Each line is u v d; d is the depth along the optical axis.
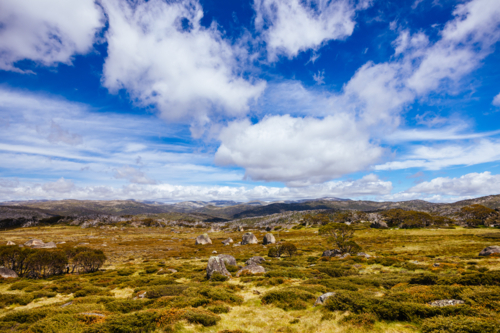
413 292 15.47
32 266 36.16
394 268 34.06
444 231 93.00
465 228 102.44
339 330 11.77
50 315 14.71
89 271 41.75
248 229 176.38
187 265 45.72
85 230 161.88
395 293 15.43
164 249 74.56
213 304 17.47
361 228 121.25
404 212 133.00
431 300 13.93
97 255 42.28
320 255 56.00
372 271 32.34
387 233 97.75
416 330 10.86
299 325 13.12
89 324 12.56
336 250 53.34
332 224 57.94
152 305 17.30
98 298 20.23
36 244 76.06
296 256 54.78
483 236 71.56
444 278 18.52
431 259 39.62
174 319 13.29
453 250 49.41
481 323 9.60
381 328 11.37
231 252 65.38
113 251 69.06
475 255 41.00
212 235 139.12
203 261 51.47
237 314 15.88
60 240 102.81
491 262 31.72
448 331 9.72
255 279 27.31
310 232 119.69
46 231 155.00
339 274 29.81
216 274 29.03
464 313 11.34
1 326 12.73
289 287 20.95
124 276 36.59
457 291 14.48
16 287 28.30
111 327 11.78
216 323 13.95
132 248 76.38
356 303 13.68
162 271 38.81
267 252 63.91
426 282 19.36
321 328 12.32
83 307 16.41
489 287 15.10
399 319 12.20
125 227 186.88
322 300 15.92
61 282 31.48
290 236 106.62
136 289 25.28
